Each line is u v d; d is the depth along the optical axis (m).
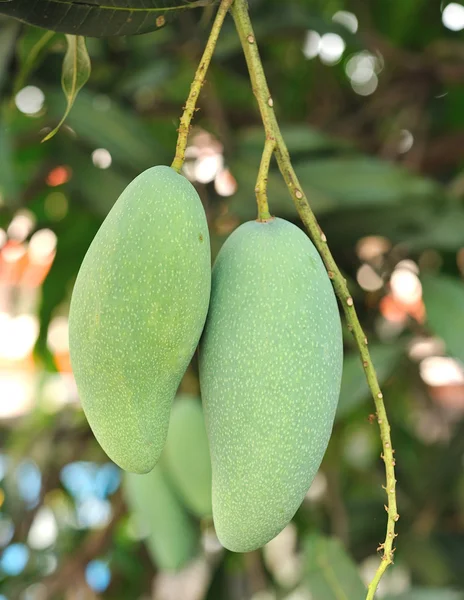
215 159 1.08
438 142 1.26
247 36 0.60
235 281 0.59
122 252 0.58
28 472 1.48
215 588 1.26
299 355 0.58
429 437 1.56
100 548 1.29
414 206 0.98
